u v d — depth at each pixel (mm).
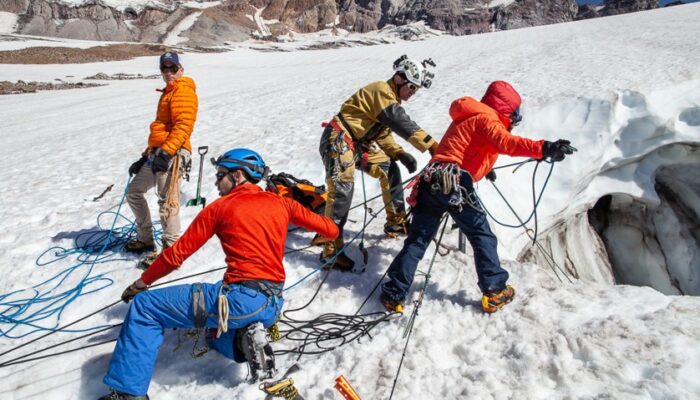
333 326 3568
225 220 2951
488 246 3492
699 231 8195
